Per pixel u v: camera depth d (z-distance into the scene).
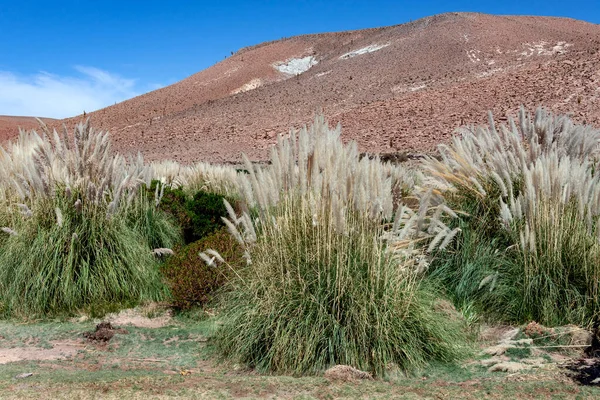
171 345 5.95
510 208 6.94
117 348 5.87
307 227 5.78
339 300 5.40
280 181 5.83
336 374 4.83
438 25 95.81
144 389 4.41
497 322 6.25
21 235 7.35
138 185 8.86
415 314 5.41
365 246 5.62
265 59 122.31
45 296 7.05
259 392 4.36
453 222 7.24
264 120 54.09
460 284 6.64
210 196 9.50
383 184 5.75
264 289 5.58
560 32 85.31
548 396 4.25
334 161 5.68
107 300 7.38
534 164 7.32
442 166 7.92
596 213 6.28
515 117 30.28
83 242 7.50
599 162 8.20
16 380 4.68
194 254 7.42
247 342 5.41
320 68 92.56
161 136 52.38
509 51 72.81
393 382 4.75
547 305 6.02
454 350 5.36
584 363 5.02
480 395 4.29
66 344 5.99
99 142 8.17
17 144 8.72
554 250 6.14
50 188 7.64
